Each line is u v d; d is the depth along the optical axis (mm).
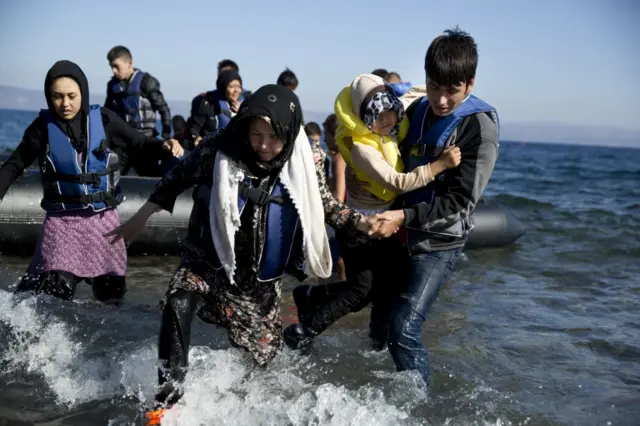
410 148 3543
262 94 2904
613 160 51438
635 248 7773
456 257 3600
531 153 65562
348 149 3672
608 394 3693
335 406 3258
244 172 2979
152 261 6633
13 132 33000
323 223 3129
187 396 3141
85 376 3561
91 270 4445
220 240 3014
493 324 4957
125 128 4578
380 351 4102
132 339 4051
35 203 6336
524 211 10453
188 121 8508
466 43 3283
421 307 3457
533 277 6547
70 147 4309
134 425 3104
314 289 4105
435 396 3480
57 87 4199
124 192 6633
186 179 3174
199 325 4430
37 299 4270
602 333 4789
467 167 3355
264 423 3145
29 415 3172
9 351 3779
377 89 3506
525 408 3443
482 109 3426
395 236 3725
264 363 3363
